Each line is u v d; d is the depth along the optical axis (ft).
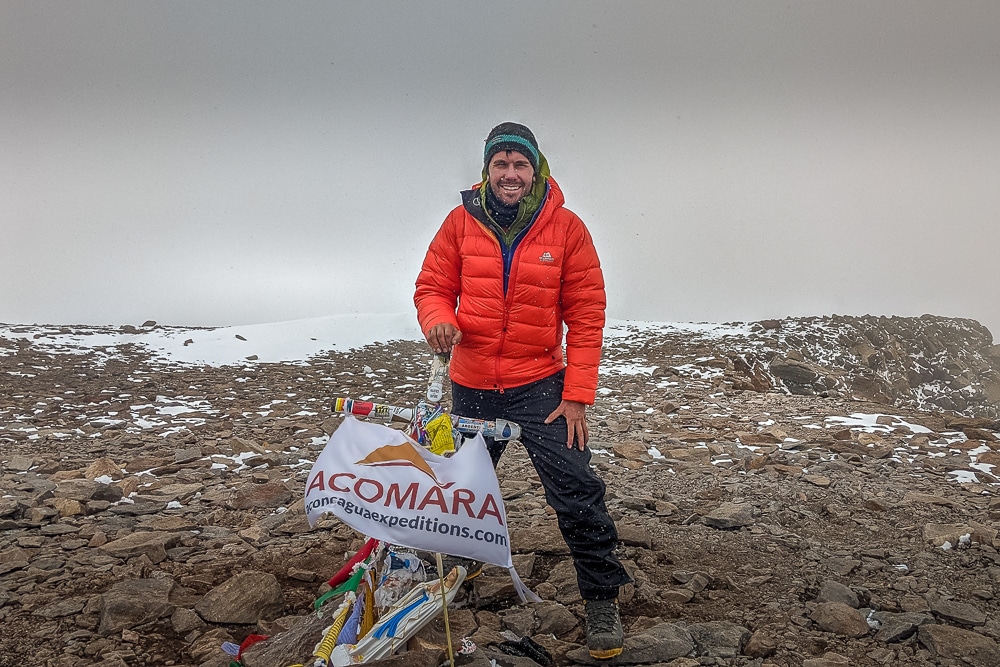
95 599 12.39
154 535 15.24
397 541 8.55
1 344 42.45
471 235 10.75
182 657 10.87
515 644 11.02
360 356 46.19
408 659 9.22
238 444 23.02
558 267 10.66
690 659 10.89
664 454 22.68
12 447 22.91
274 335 50.65
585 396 10.64
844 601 12.79
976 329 74.69
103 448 23.13
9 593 12.72
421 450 8.98
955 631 11.57
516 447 22.89
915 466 21.21
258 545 15.20
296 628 10.51
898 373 58.85
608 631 10.66
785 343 55.67
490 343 10.81
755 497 18.40
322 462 9.01
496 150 10.32
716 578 13.65
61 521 16.44
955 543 15.46
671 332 56.54
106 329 50.70
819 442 23.63
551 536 14.88
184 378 37.04
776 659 11.04
